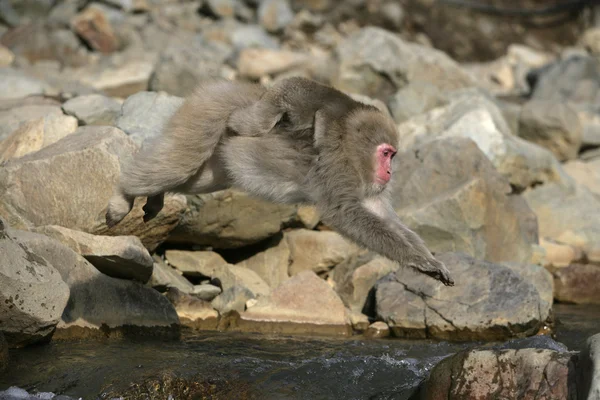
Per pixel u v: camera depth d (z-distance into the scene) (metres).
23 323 15.68
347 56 37.97
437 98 33.22
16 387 14.25
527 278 22.16
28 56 39.03
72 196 18.84
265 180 14.39
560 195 30.05
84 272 17.50
